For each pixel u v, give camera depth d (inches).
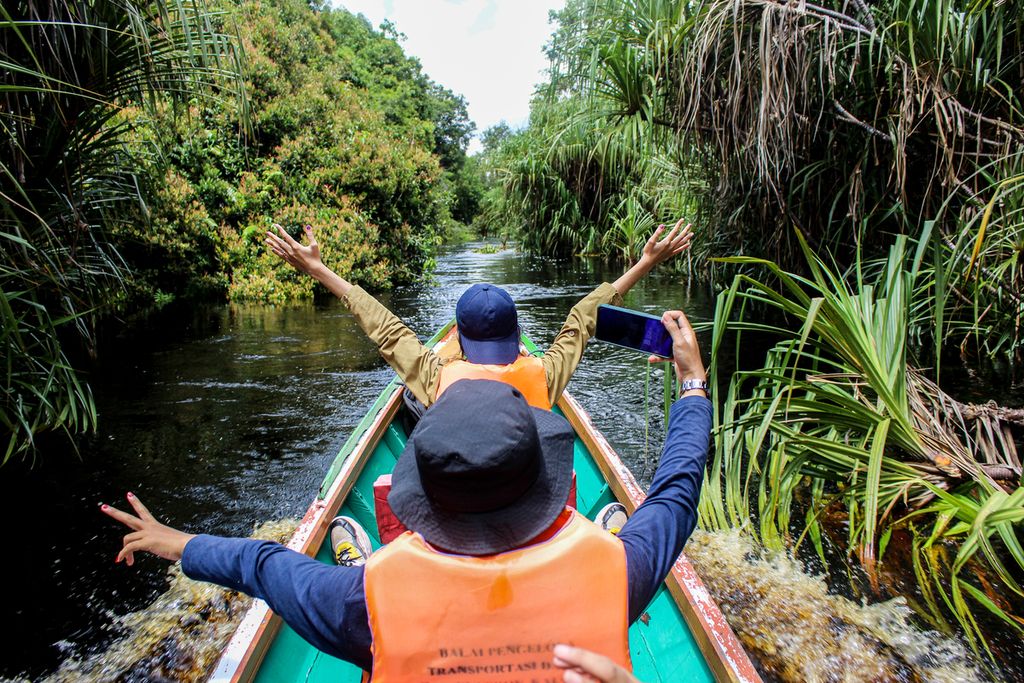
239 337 295.3
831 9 178.7
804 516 134.0
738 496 115.2
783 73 167.3
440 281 503.8
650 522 41.7
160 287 393.4
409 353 82.7
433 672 36.3
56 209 140.7
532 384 79.9
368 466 116.9
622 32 209.5
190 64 147.6
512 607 36.0
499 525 36.5
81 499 146.9
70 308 144.7
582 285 445.1
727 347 250.8
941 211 105.3
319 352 266.4
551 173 564.7
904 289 108.4
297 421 190.9
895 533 123.3
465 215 1486.2
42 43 126.9
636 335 53.7
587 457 126.2
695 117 200.1
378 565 36.9
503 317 79.8
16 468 160.4
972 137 162.6
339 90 612.7
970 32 151.9
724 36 185.9
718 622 66.8
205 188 420.5
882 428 102.7
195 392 216.4
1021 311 160.4
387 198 496.4
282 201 453.1
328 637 38.8
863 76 176.1
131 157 164.2
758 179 210.5
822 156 211.0
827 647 100.4
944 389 177.3
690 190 305.7
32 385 131.0
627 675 31.8
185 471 159.5
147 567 124.0
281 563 40.9
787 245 234.2
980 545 95.1
